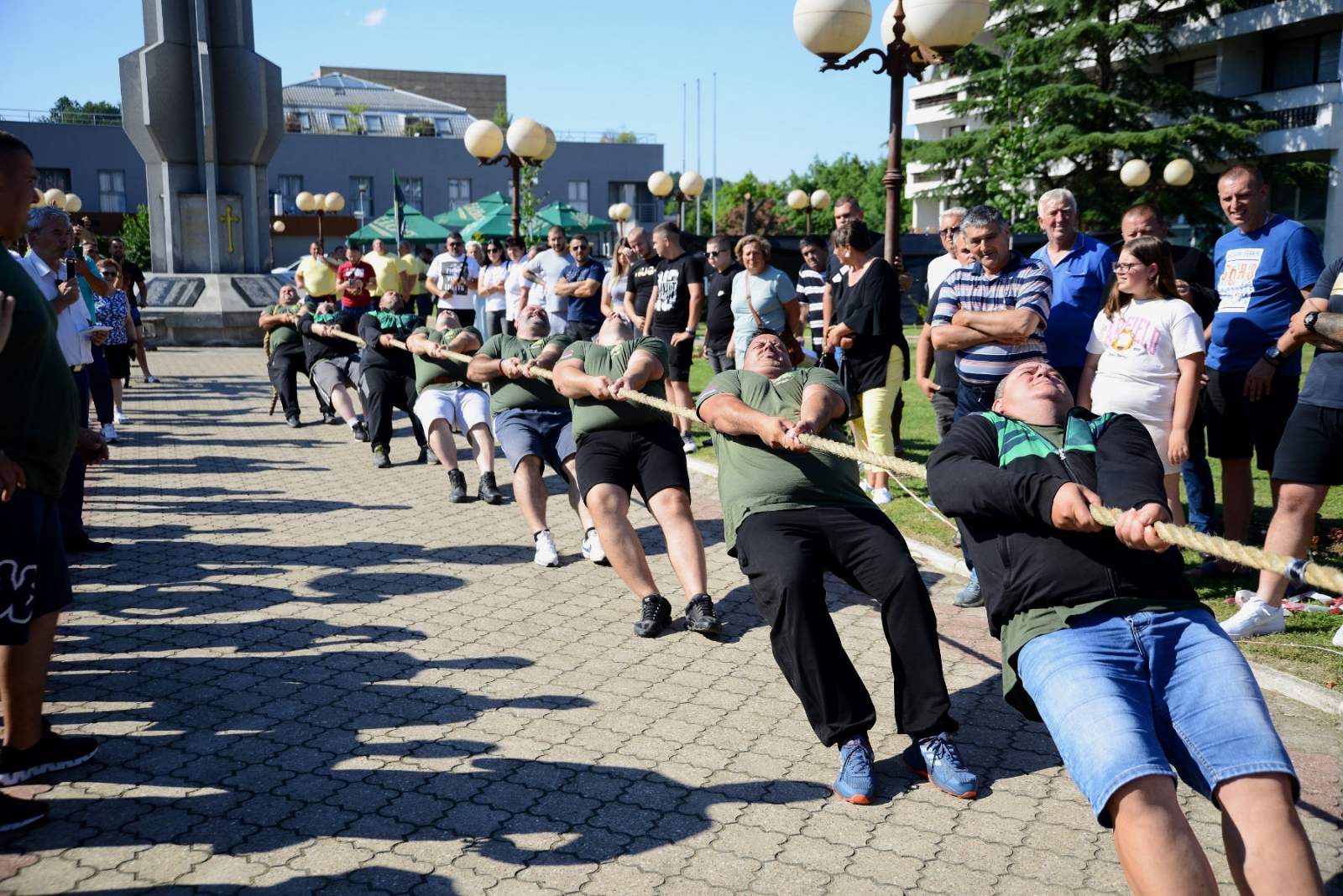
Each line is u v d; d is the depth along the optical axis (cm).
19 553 333
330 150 5206
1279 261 546
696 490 820
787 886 304
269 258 2409
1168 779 253
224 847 321
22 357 332
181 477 877
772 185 5784
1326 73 3412
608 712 421
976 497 302
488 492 781
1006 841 329
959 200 3675
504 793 356
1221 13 3556
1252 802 250
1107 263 539
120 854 317
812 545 392
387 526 716
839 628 518
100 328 648
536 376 614
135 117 2294
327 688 443
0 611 332
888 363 708
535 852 320
